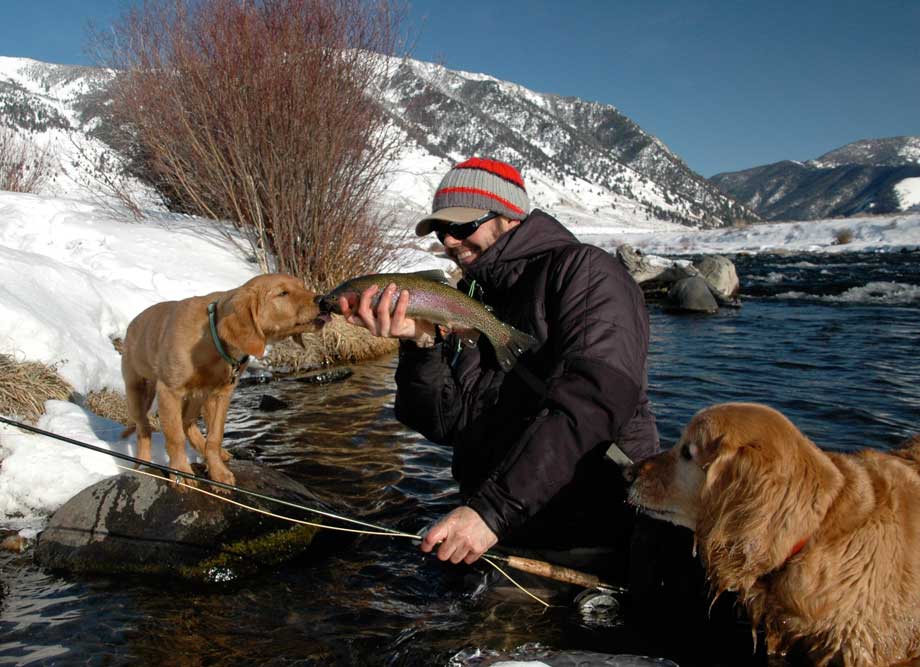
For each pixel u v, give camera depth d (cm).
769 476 254
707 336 1109
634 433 338
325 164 998
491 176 347
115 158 1398
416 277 302
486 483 285
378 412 657
